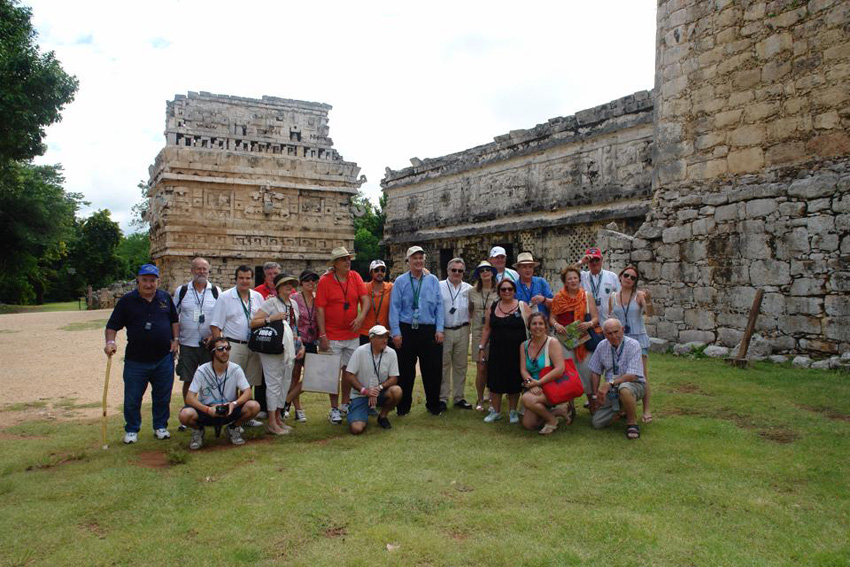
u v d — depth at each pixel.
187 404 6.79
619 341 6.94
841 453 5.77
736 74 11.32
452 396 9.38
